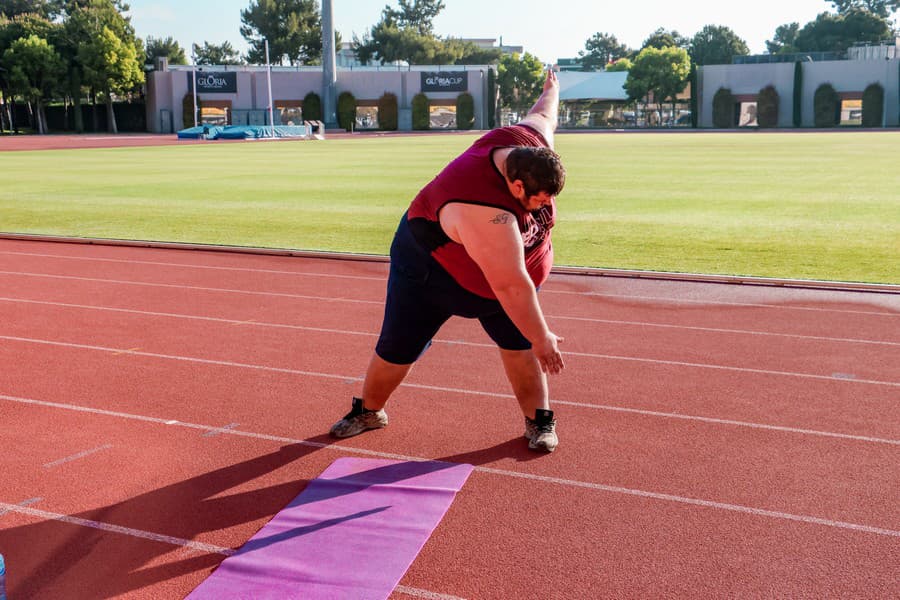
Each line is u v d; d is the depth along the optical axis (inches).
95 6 3356.3
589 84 3371.1
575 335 269.7
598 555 131.0
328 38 2925.7
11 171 1062.4
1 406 202.7
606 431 184.7
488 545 134.0
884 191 725.9
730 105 2999.5
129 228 533.0
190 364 238.2
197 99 2984.7
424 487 153.6
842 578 124.3
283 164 1194.0
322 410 199.3
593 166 1070.4
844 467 164.9
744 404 202.2
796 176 889.5
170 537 137.5
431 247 153.7
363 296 330.3
